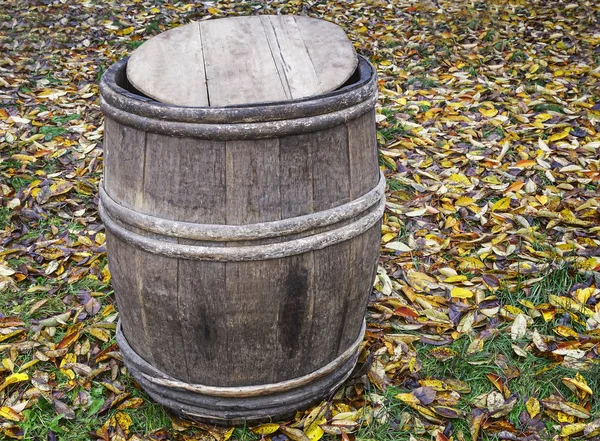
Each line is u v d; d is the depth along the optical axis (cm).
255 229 196
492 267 322
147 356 231
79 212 371
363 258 220
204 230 196
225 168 193
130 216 204
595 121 453
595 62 557
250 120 189
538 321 289
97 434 235
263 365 219
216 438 232
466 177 394
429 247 338
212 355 216
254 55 215
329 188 204
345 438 230
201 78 205
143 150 200
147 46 219
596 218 352
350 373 253
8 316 294
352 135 207
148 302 213
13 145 430
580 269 311
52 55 585
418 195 380
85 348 276
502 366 264
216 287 202
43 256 334
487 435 234
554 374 259
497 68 553
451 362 266
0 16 656
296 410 239
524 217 354
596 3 693
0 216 364
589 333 276
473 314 289
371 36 639
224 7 721
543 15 674
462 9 692
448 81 532
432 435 234
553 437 233
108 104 206
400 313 290
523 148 422
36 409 246
